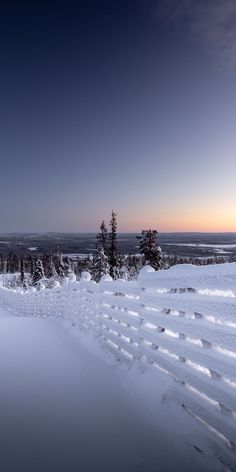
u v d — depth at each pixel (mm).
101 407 4105
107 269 51156
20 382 5043
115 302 6172
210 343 3424
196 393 3592
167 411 3799
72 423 3738
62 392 4617
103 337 6801
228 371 3078
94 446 3279
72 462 3031
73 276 11719
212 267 3346
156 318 4484
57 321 11086
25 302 19844
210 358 3326
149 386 4332
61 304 11977
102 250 51750
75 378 5145
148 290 4801
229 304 3115
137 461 3035
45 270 83562
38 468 2951
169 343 4109
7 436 3500
